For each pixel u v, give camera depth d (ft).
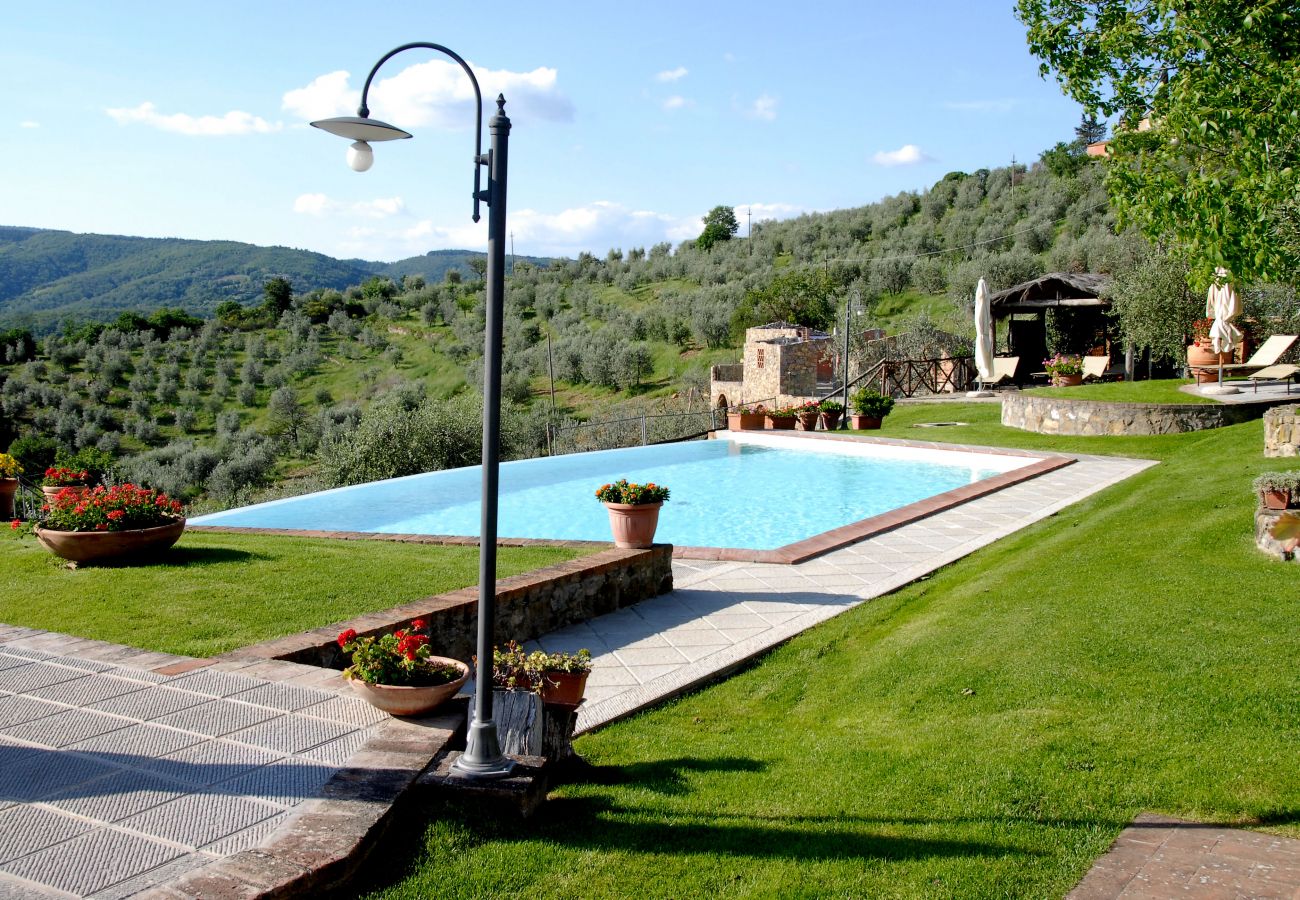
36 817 10.89
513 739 13.74
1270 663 16.48
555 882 10.85
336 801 11.37
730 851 11.72
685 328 140.56
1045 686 17.03
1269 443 35.88
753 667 21.56
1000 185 164.96
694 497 48.21
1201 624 18.92
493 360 12.37
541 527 42.52
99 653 17.13
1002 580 25.70
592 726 17.75
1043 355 94.07
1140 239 96.02
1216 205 23.06
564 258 213.46
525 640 22.72
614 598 25.46
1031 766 13.75
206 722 13.83
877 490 48.60
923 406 77.00
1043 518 35.06
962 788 13.28
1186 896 10.25
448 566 25.99
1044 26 25.91
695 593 27.12
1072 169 156.25
